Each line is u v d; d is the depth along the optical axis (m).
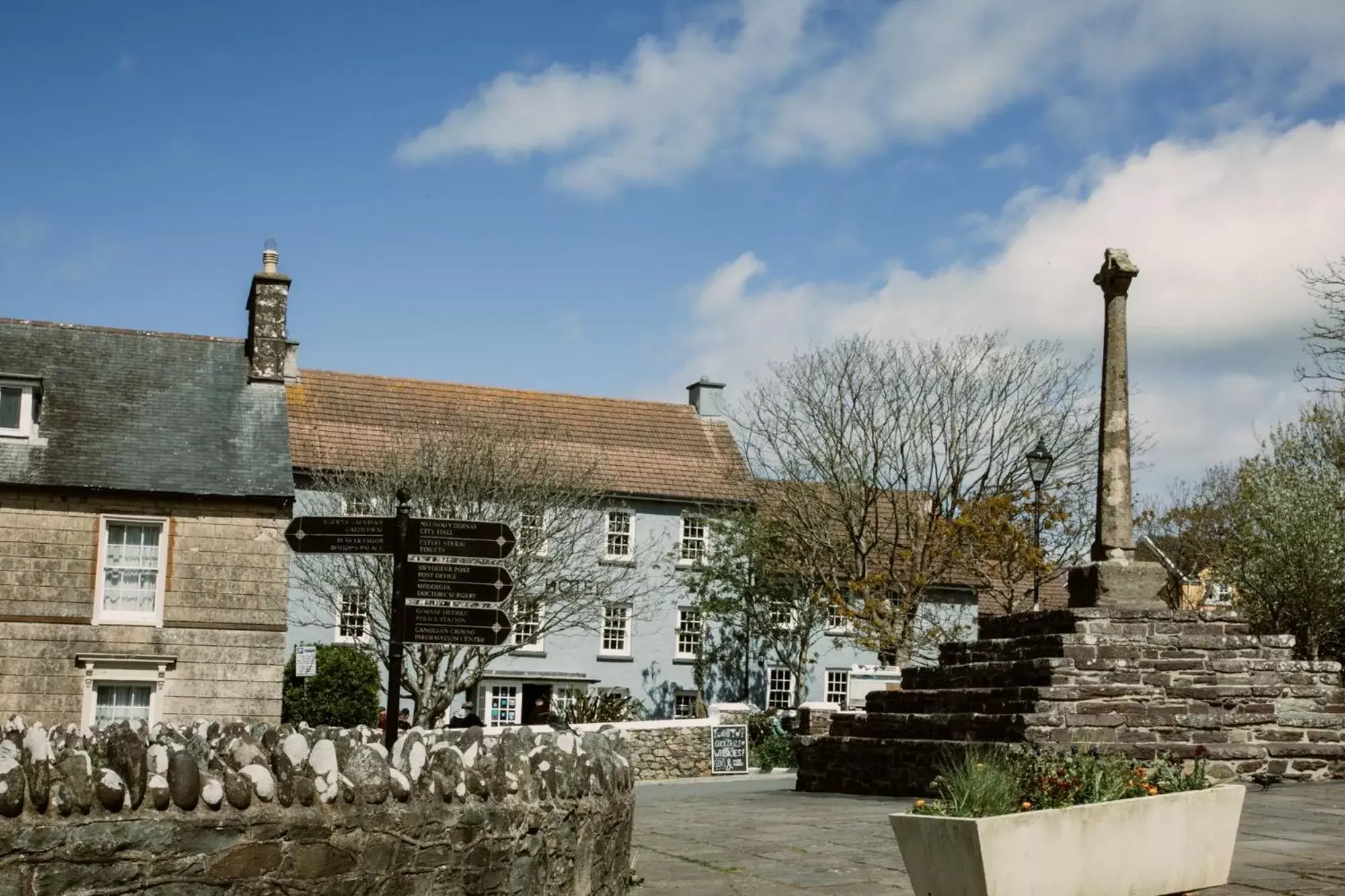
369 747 7.16
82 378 29.16
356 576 33.75
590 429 46.00
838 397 41.69
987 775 8.58
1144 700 16.36
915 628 40.09
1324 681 17.00
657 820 15.66
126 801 6.00
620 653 43.00
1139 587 17.28
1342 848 10.94
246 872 6.33
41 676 26.31
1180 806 8.70
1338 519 30.67
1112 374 17.84
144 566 27.36
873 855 11.69
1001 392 41.06
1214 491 53.53
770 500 42.75
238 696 27.38
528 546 35.16
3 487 26.48
